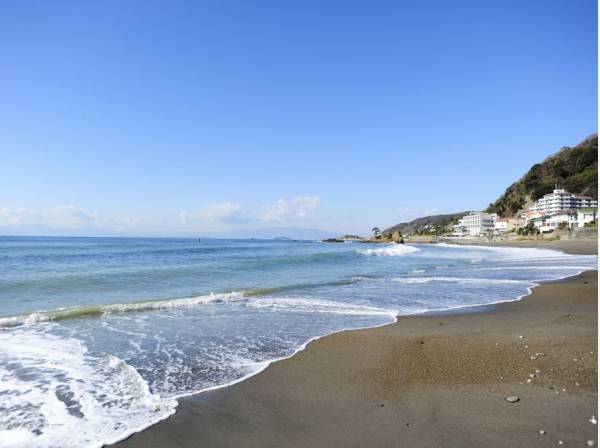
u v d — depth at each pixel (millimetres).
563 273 23031
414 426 4645
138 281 18078
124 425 4797
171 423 4844
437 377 6266
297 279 20250
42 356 7555
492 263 32500
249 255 37500
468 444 4191
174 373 6668
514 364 6703
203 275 21000
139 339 8828
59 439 4461
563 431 4391
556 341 8086
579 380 5863
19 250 44938
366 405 5289
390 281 19562
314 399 5527
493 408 5027
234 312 11914
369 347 8125
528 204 160000
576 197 129500
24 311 11453
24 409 5254
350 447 4207
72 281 16969
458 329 9617
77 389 5953
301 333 9414
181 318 11039
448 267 28547
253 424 4801
